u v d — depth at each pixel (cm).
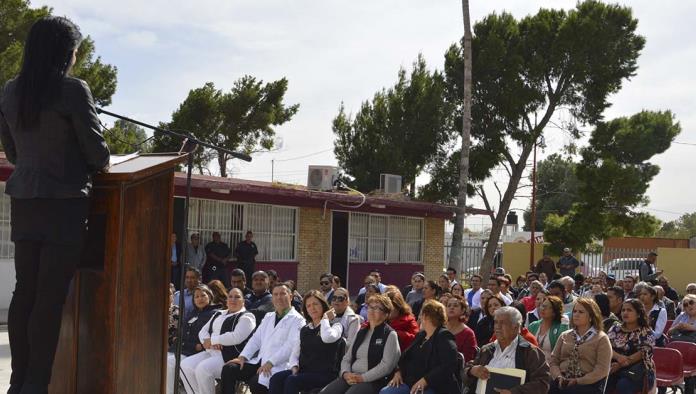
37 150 309
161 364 375
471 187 3005
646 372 830
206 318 922
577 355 782
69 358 332
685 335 1115
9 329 311
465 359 815
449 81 3091
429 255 2648
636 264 2872
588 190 2955
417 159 3198
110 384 328
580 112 2956
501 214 2969
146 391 361
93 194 332
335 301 850
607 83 2886
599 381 768
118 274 330
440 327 751
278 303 874
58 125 308
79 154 314
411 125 3153
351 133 3394
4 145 331
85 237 343
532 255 2878
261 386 847
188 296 1005
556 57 2866
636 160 2970
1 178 1564
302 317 877
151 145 2969
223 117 3253
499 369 704
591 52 2856
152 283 362
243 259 1970
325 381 809
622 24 2894
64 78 311
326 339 809
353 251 2389
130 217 339
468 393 747
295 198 2161
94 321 330
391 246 2517
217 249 1916
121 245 331
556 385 777
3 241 1606
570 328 872
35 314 305
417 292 1372
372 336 771
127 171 330
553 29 2916
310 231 2230
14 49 2156
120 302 333
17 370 309
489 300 999
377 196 2473
